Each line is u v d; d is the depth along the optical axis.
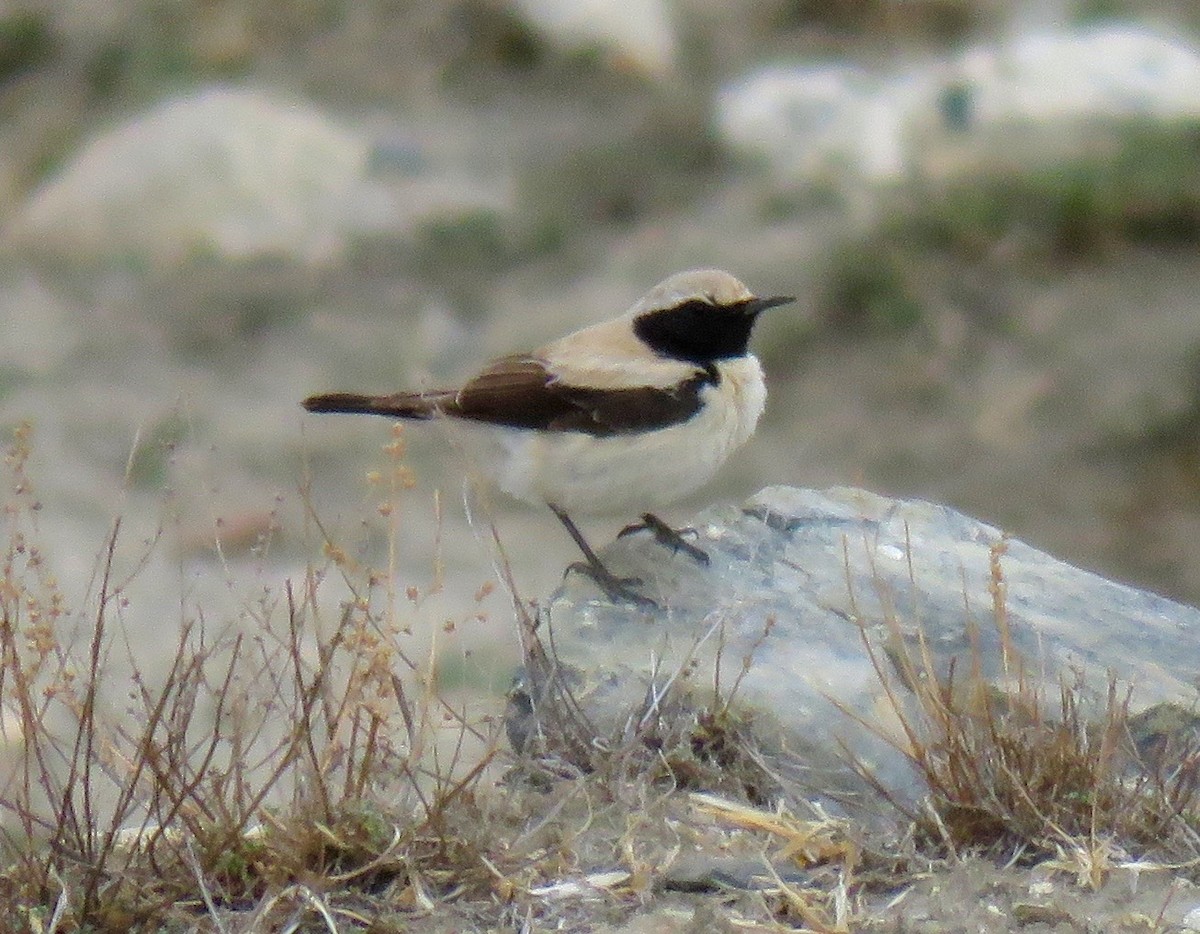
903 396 19.16
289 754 6.86
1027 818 7.15
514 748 8.20
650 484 9.28
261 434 19.31
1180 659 8.62
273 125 24.66
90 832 6.81
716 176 24.61
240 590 14.41
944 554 9.37
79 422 19.50
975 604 8.78
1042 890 6.79
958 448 18.30
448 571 15.99
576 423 9.16
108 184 23.95
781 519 9.55
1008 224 21.06
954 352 19.61
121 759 7.36
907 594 8.83
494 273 22.84
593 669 8.25
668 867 6.89
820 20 28.70
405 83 27.72
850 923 6.56
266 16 28.95
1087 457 17.89
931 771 7.26
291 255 23.33
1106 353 19.06
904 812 7.27
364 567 8.55
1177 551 16.52
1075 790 7.30
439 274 22.84
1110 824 7.20
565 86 27.59
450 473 18.39
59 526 16.81
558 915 6.66
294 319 21.97
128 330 21.70
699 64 27.95
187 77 27.59
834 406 19.16
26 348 21.33
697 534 9.44
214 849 6.77
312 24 28.95
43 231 23.88
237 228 23.59
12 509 8.66
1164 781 7.62
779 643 8.39
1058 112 22.69
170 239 23.52
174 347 21.50
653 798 7.46
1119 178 21.17
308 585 8.30
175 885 6.74
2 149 26.50
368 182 24.66
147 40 28.19
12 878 6.80
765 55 27.88
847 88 25.09
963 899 6.70
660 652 8.32
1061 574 9.38
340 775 7.54
